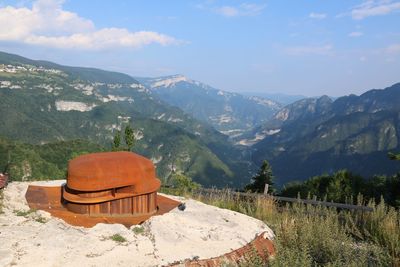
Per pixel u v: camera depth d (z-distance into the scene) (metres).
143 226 5.49
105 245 4.71
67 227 5.26
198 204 7.36
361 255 5.25
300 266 4.55
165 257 4.62
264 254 5.24
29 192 6.97
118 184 5.84
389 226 6.73
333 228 6.52
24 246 4.44
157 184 6.32
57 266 4.15
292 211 8.50
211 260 4.74
